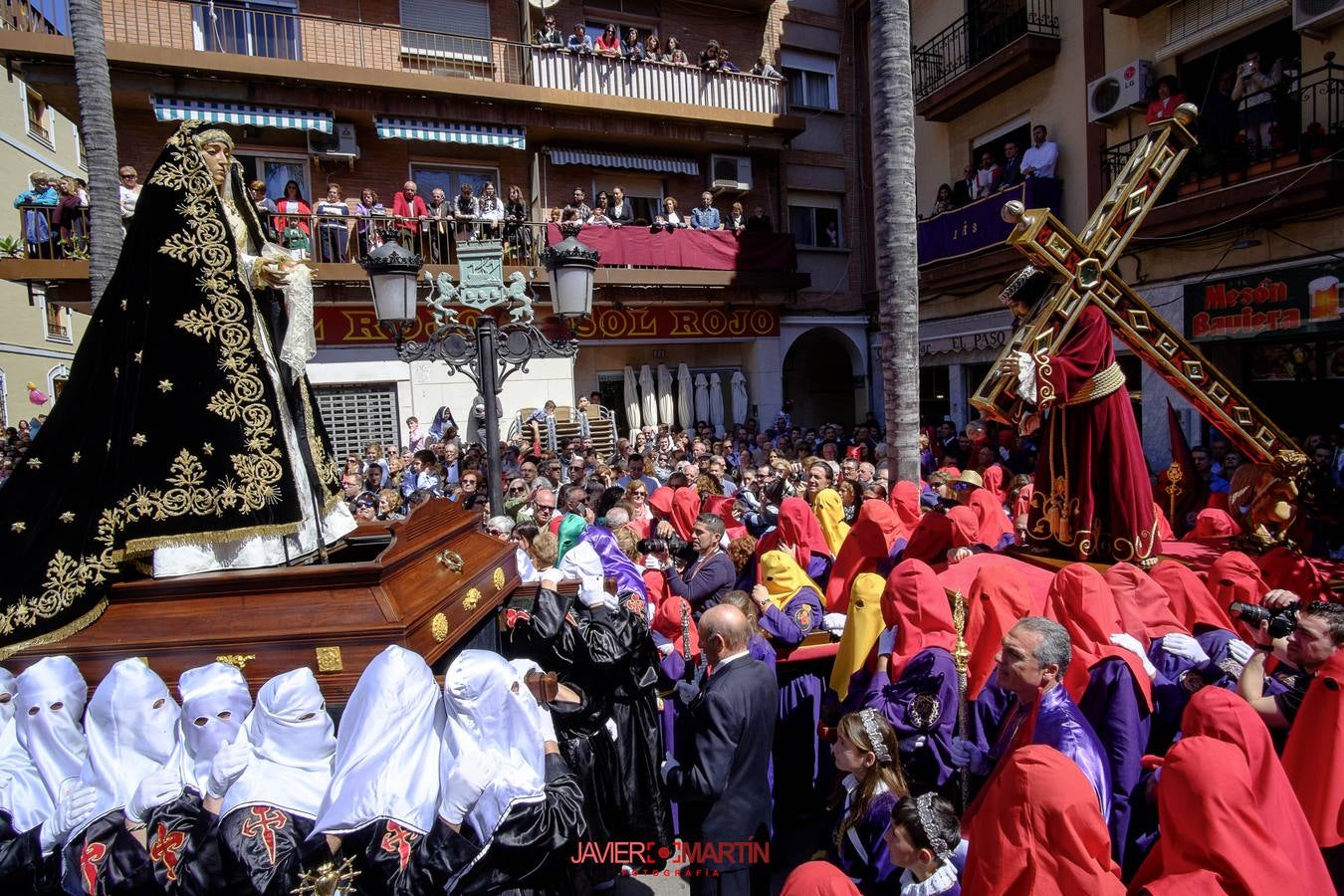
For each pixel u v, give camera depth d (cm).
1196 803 209
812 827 445
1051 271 427
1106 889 192
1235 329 1080
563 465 1210
